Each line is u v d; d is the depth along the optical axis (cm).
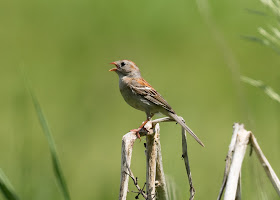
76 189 901
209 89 1733
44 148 586
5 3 2528
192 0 2112
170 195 469
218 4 2030
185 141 548
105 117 1472
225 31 1917
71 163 906
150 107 907
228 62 643
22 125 622
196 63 1942
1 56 2097
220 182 729
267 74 1620
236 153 524
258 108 1092
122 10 2166
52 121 1416
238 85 614
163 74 1831
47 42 2161
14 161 588
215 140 1318
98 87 1684
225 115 1530
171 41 2064
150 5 2147
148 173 532
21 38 2200
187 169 543
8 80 1891
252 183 510
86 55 1977
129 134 520
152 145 535
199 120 1432
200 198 687
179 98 1628
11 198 423
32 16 2344
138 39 2050
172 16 2130
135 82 913
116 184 882
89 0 2238
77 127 1163
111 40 2048
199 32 2094
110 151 1234
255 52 1831
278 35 527
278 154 623
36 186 538
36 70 1934
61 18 2255
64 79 1819
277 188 518
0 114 1616
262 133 924
